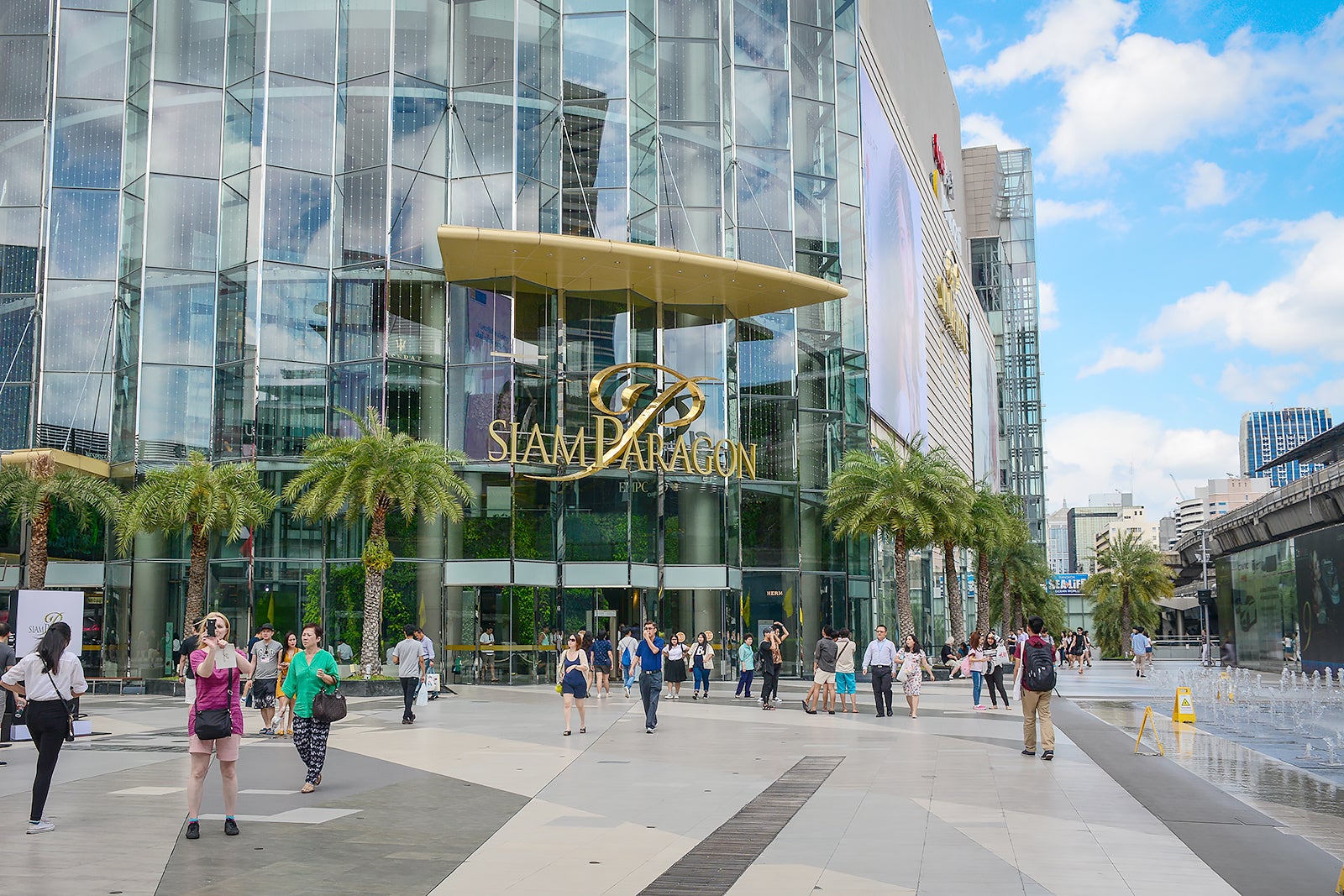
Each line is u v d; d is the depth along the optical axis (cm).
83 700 3159
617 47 4212
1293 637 5016
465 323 3984
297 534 3775
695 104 4394
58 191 4116
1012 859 895
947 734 1998
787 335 4534
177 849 934
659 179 4269
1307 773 1484
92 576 3847
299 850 933
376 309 3928
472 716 2397
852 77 4988
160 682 3578
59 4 4212
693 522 4175
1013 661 3956
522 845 959
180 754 1684
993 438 12488
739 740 1883
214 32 4156
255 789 1296
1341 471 4200
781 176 4584
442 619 3803
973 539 5003
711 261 3900
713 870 856
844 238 4825
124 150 4141
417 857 905
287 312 3906
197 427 3928
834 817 1101
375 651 3300
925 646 6050
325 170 4003
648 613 4044
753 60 4638
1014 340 15975
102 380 4016
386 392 3875
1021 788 1312
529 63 4112
